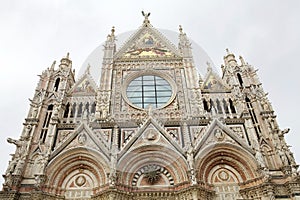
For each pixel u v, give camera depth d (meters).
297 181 22.83
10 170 24.09
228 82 34.41
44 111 30.05
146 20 42.38
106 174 24.02
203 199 22.41
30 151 26.27
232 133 26.61
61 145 25.89
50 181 23.92
